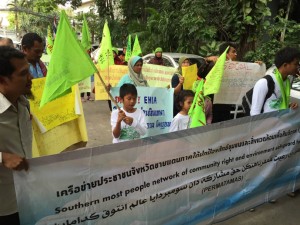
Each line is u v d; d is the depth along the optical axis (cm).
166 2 1277
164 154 235
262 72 442
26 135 203
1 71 173
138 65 473
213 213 285
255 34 677
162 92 391
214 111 444
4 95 182
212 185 274
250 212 327
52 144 321
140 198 231
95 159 203
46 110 309
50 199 192
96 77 628
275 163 322
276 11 1034
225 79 425
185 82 461
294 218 319
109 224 221
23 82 182
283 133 316
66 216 201
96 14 2430
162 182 240
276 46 775
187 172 253
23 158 175
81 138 362
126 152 215
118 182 217
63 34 222
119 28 1859
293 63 308
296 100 421
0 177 181
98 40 2091
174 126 342
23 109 200
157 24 1269
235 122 272
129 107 324
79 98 348
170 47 1202
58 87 224
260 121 291
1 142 181
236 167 288
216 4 863
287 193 350
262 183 317
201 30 874
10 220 193
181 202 257
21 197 182
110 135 624
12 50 178
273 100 319
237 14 668
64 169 192
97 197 210
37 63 346
